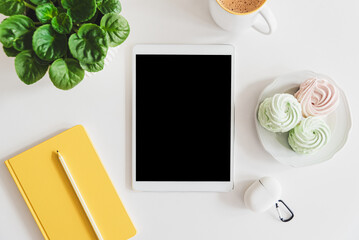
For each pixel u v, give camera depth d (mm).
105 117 687
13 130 686
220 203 698
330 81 661
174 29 681
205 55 666
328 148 666
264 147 659
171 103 668
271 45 688
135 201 693
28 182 677
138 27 679
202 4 678
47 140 673
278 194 654
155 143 672
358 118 695
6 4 526
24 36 530
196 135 672
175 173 675
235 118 691
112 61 679
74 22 538
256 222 700
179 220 699
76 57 522
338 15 688
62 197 682
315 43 690
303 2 685
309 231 701
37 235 700
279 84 670
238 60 689
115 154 689
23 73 533
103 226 682
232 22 606
